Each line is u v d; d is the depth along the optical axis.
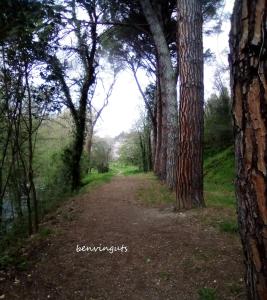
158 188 12.47
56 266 4.64
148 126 32.03
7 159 9.19
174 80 12.00
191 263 4.33
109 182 17.00
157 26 11.75
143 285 3.92
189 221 6.38
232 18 2.06
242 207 2.08
